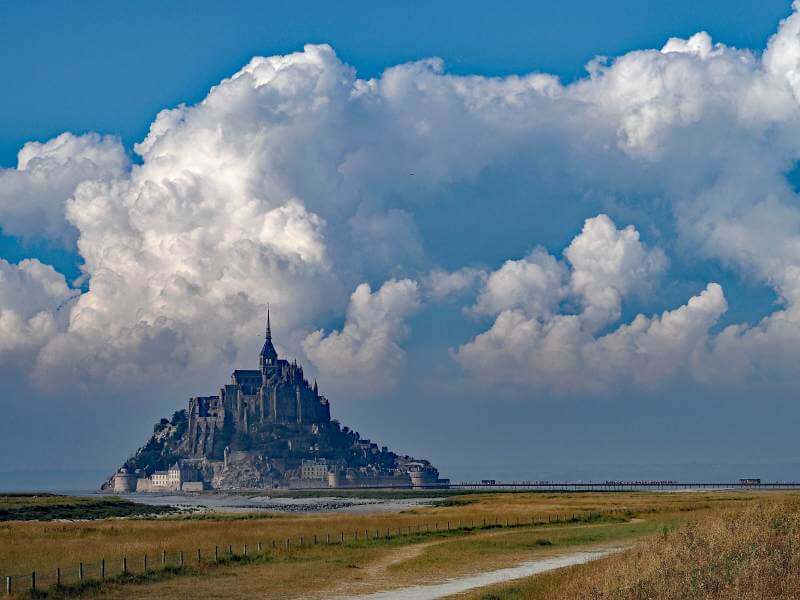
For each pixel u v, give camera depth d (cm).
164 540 12838
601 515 18612
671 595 6162
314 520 18838
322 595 7994
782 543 7312
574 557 10688
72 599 7788
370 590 8275
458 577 9112
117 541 12788
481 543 12275
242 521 18912
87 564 9819
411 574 9388
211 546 11794
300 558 10962
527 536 13375
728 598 5931
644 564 7119
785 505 10344
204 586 8550
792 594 5956
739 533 7838
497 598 7306
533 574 9044
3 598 7525
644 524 15288
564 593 6825
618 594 6322
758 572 6281
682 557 7119
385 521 18125
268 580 8994
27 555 10750
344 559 10888
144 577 8962
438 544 12319
